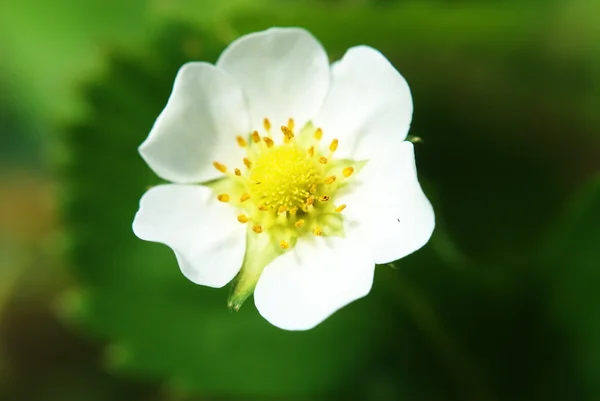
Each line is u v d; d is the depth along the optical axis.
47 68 0.21
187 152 0.17
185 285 0.19
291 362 0.19
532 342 0.19
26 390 0.21
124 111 0.19
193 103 0.17
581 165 0.20
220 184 0.17
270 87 0.17
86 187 0.19
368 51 0.17
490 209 0.20
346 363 0.19
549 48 0.20
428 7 0.19
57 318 0.21
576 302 0.19
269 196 0.17
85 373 0.21
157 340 0.19
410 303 0.19
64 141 0.19
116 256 0.19
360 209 0.17
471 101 0.20
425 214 0.16
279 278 0.17
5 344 0.21
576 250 0.18
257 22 0.19
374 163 0.17
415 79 0.20
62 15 0.21
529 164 0.20
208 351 0.19
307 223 0.17
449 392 0.19
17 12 0.21
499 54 0.20
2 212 0.22
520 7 0.20
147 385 0.21
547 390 0.19
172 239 0.17
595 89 0.20
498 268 0.19
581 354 0.19
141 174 0.19
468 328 0.19
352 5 0.19
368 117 0.17
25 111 0.22
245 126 0.17
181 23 0.19
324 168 0.17
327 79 0.17
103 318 0.19
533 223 0.20
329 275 0.16
